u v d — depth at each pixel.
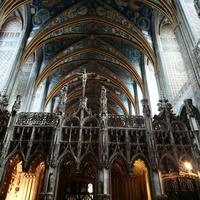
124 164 11.23
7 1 16.86
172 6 16.64
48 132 12.33
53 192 10.16
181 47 14.98
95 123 12.80
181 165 11.27
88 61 29.39
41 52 25.81
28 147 11.61
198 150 11.45
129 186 13.65
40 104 26.55
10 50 19.17
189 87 14.46
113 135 12.25
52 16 21.80
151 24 21.86
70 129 12.27
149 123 12.45
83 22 23.86
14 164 12.67
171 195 11.63
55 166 10.78
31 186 13.94
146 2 19.16
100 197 9.92
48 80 29.55
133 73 25.95
